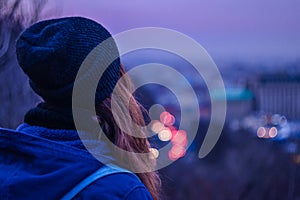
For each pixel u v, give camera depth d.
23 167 1.30
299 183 8.27
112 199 1.24
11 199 1.25
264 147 9.50
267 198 8.19
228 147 10.33
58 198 1.24
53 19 1.40
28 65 1.33
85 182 1.25
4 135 1.33
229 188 8.55
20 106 4.16
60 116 1.37
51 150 1.30
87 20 1.39
